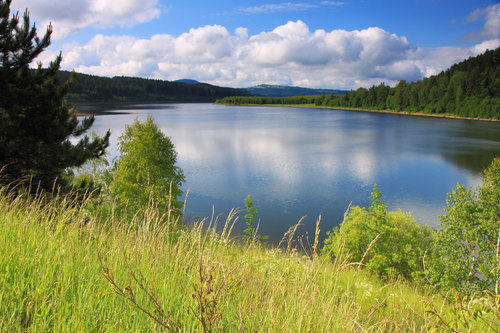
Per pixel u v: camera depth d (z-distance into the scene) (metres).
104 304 2.56
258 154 83.56
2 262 2.97
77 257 3.23
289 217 40.06
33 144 9.61
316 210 42.84
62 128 10.21
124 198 23.86
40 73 10.20
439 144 98.88
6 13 9.23
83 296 2.63
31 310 2.41
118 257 3.26
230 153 84.62
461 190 21.39
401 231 27.02
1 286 2.67
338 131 136.62
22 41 9.52
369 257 24.50
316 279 2.80
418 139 110.06
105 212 6.18
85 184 10.62
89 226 3.77
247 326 2.38
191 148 92.38
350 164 71.81
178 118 195.50
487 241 19.64
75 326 2.20
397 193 51.31
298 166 69.44
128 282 2.89
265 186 53.69
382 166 69.75
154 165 27.11
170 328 2.04
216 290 2.39
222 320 2.48
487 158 76.44
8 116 9.35
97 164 27.14
